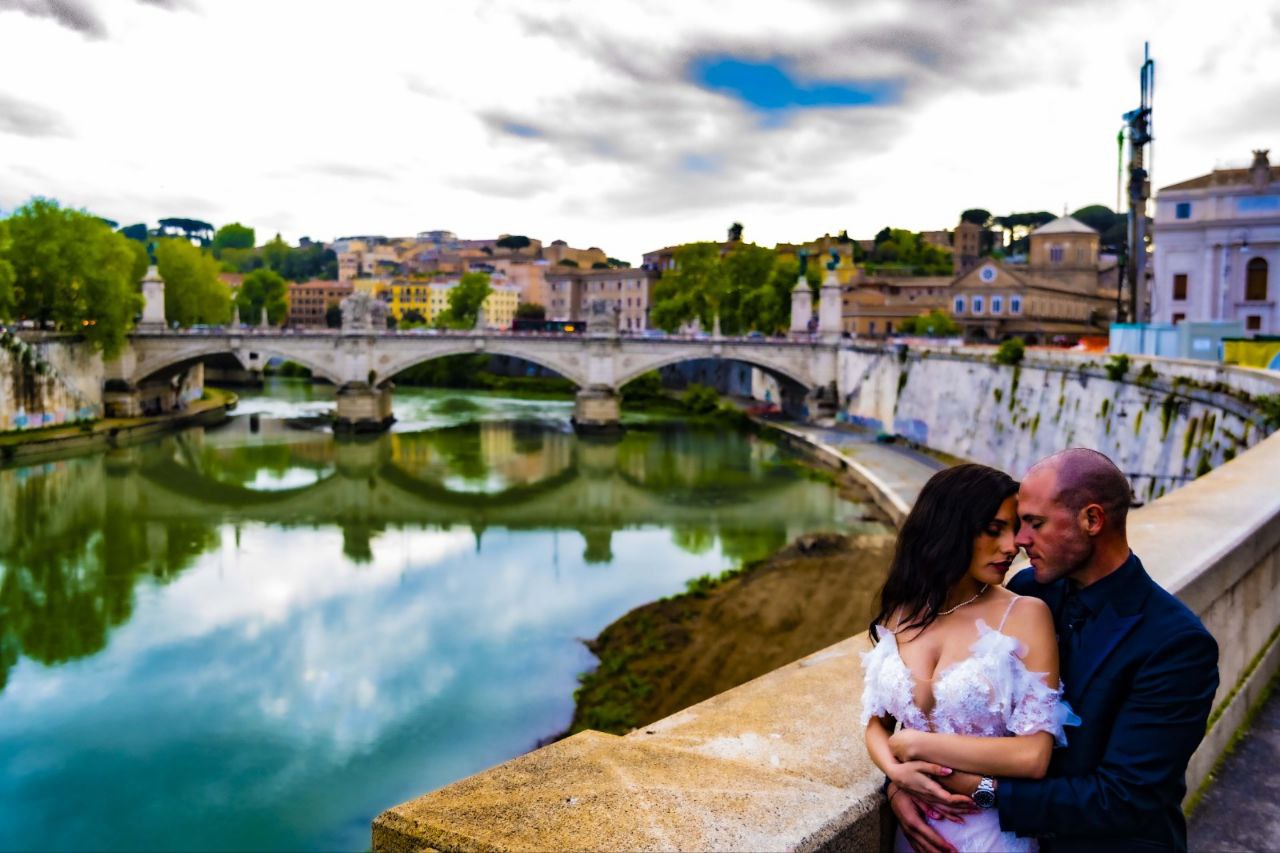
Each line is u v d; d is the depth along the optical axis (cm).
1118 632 332
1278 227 5441
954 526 347
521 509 5622
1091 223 19688
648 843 292
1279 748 660
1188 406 3503
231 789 2386
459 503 5800
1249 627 709
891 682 347
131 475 6325
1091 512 336
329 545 4784
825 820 316
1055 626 356
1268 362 3803
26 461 6494
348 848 2136
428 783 2417
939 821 329
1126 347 4644
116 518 5253
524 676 3050
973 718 332
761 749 382
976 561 350
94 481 6122
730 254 12369
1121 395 4112
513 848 287
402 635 3447
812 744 387
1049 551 342
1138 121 4859
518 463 7038
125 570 4259
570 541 4856
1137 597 336
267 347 8281
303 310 19975
